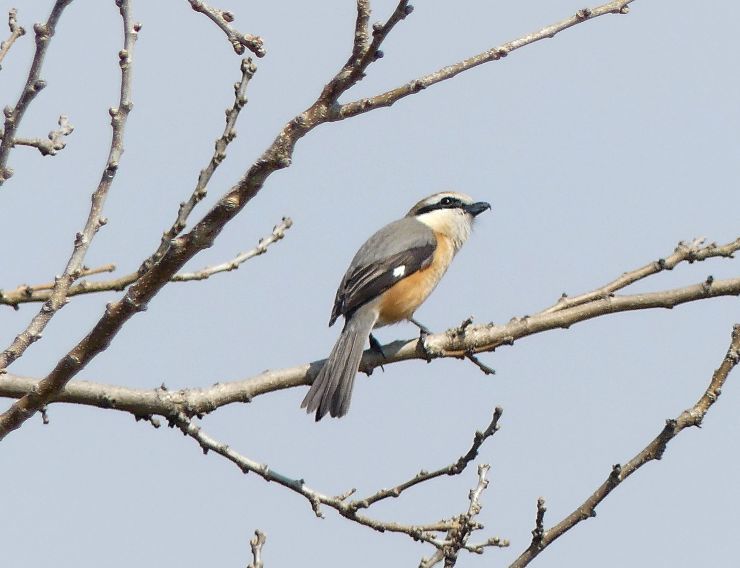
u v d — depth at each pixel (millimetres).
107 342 9375
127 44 9359
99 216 9539
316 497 10797
